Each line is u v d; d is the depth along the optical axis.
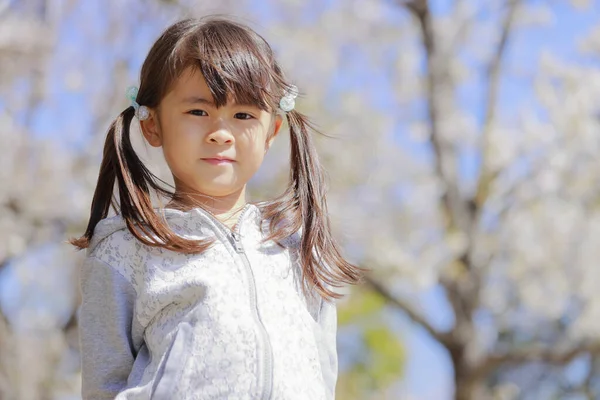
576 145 9.25
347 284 2.27
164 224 2.09
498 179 9.59
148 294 2.07
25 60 7.79
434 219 9.39
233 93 2.07
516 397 12.09
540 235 9.29
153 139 2.21
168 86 2.12
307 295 2.21
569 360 9.31
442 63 9.73
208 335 1.99
